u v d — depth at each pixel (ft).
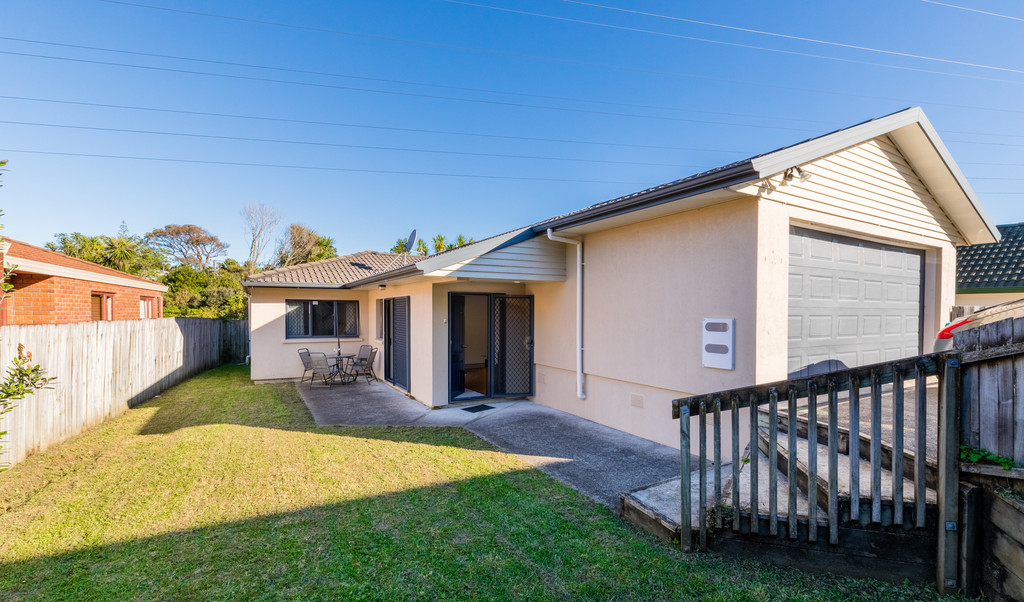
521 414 26.40
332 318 42.65
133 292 45.24
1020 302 10.37
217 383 38.91
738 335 16.71
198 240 140.67
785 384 10.04
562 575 10.11
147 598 9.34
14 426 17.34
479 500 14.21
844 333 19.75
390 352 37.86
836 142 16.17
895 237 21.04
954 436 8.86
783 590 9.43
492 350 30.45
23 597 9.35
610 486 15.44
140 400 30.07
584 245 25.13
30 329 18.40
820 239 18.89
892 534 9.59
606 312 23.40
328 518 12.96
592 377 24.73
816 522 9.91
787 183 16.08
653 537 11.82
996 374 8.29
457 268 23.56
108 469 17.06
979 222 23.94
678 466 17.44
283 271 43.09
